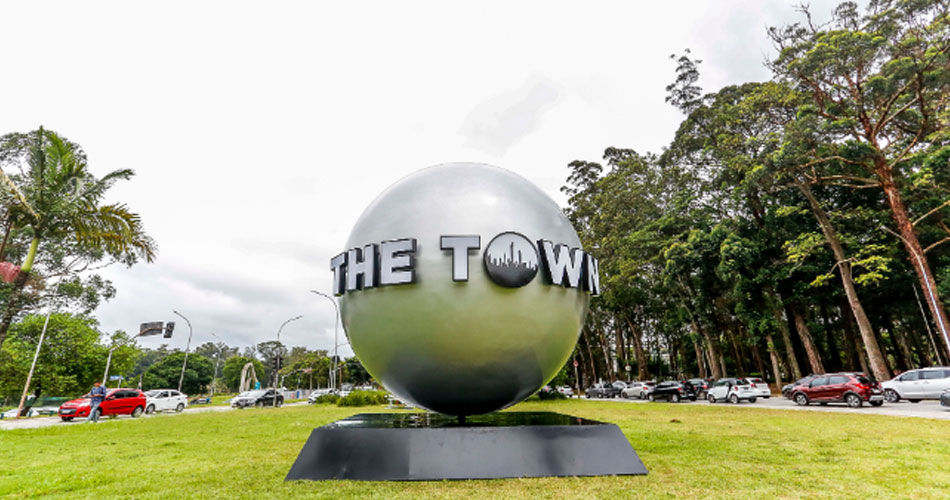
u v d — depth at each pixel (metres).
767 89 28.00
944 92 23.38
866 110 26.02
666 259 32.09
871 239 27.53
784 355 43.47
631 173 38.31
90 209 16.53
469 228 6.14
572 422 6.91
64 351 33.53
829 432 10.13
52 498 5.29
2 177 14.88
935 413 14.15
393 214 6.49
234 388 98.94
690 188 33.88
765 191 28.27
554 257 6.36
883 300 31.36
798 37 27.84
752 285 29.50
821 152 25.98
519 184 7.03
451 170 6.95
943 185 24.84
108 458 8.17
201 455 8.30
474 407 6.81
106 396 20.77
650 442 8.86
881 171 24.36
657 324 47.91
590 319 43.62
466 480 5.57
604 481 5.51
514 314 5.98
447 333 5.90
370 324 6.28
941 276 27.59
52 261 32.88
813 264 28.50
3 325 15.82
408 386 6.54
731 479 5.62
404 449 5.78
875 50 23.86
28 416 25.05
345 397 28.84
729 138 29.05
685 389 27.53
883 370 23.30
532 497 4.83
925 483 5.45
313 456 5.98
